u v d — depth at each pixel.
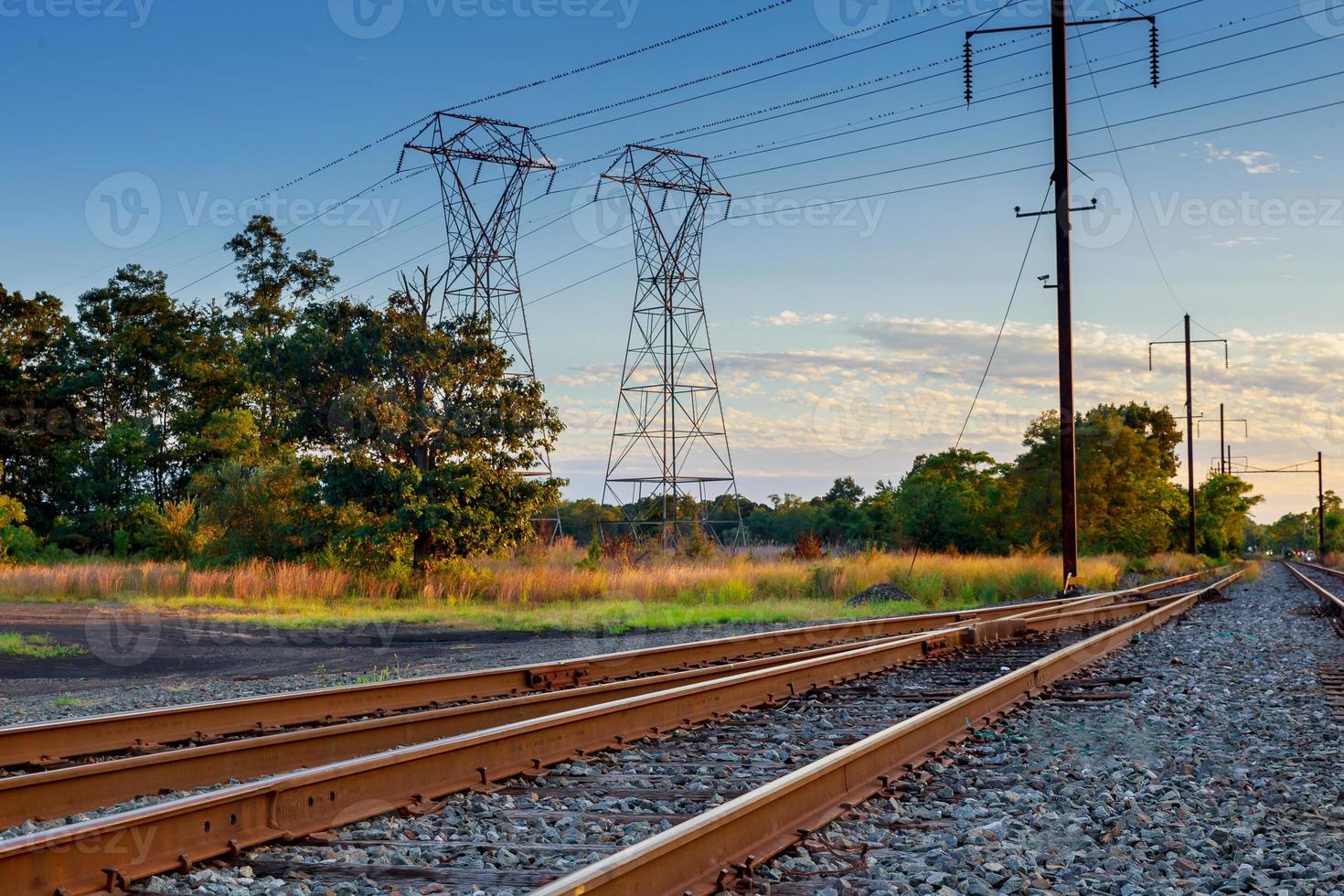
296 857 5.54
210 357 63.53
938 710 8.51
